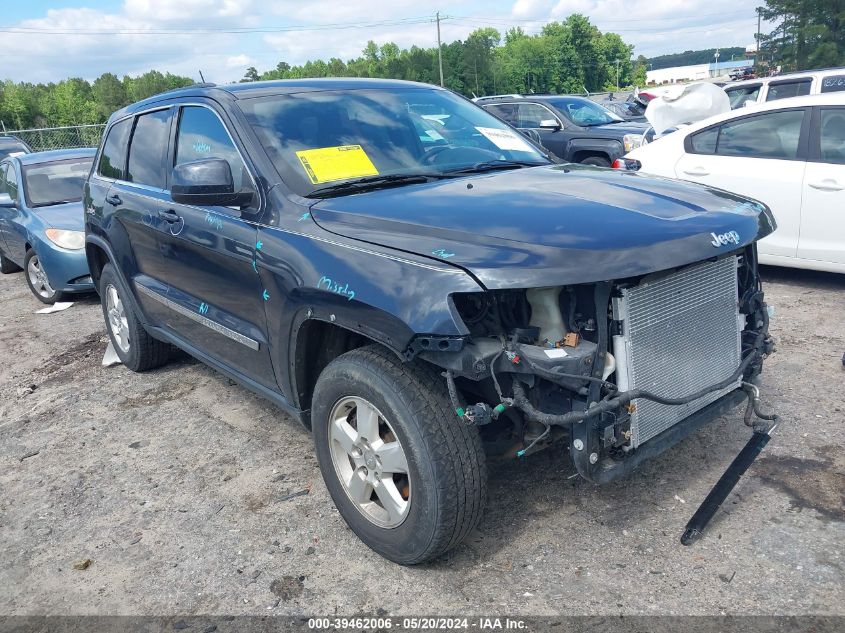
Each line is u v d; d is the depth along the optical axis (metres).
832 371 4.52
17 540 3.46
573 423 2.61
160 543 3.31
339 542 3.20
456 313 2.44
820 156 6.08
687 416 2.95
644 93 12.43
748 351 3.22
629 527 3.11
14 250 8.92
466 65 102.69
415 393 2.64
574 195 2.98
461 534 2.76
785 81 10.47
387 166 3.58
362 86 4.13
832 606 2.57
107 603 2.94
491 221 2.72
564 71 122.88
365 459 2.93
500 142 4.09
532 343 2.58
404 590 2.85
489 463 3.60
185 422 4.59
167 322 4.60
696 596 2.68
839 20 52.16
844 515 3.07
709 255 2.63
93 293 8.44
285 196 3.30
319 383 3.03
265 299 3.30
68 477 4.03
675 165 7.02
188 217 3.88
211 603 2.88
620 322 2.60
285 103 3.78
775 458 3.56
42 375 5.81
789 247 6.31
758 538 2.97
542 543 3.05
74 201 8.55
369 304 2.64
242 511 3.52
